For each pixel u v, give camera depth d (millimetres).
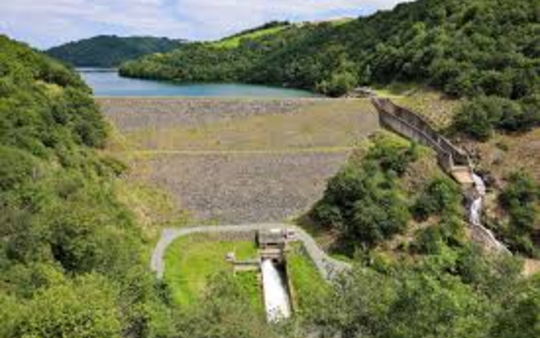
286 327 29672
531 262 64312
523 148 76250
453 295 23578
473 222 66750
